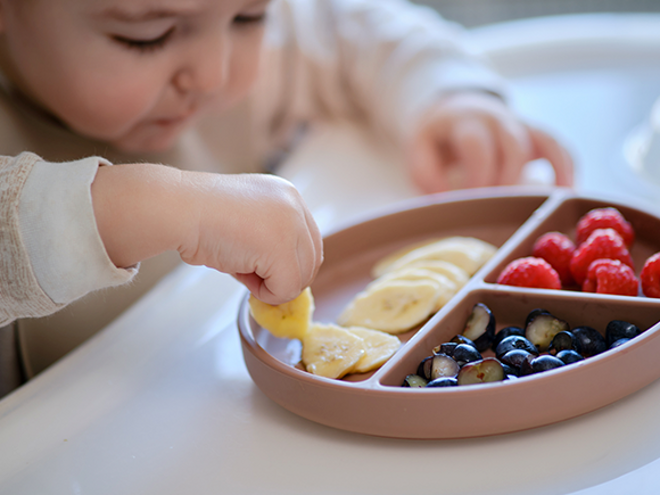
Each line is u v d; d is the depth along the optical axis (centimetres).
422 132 54
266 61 68
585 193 43
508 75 70
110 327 40
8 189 34
